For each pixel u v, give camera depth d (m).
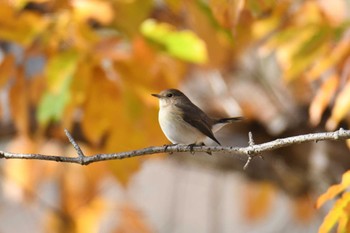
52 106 9.27
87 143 11.47
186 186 18.31
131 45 9.58
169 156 13.88
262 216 14.47
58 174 12.72
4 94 10.10
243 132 12.86
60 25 9.21
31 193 12.84
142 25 9.70
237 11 8.30
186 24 10.88
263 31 10.56
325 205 14.20
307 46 9.73
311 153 12.92
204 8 9.02
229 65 12.41
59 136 11.50
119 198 13.92
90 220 12.63
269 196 14.30
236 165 13.71
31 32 9.14
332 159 12.84
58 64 8.78
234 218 17.67
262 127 12.84
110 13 9.10
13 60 9.46
